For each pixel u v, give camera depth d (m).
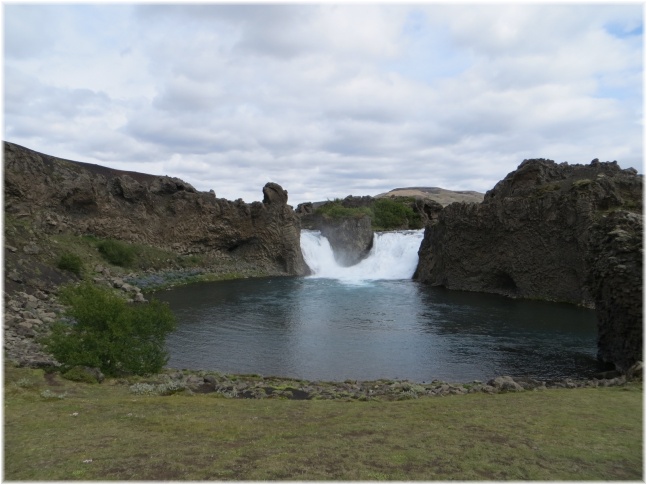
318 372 37.81
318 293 80.31
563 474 13.03
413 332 51.62
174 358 41.03
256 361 40.56
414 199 170.00
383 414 20.56
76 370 27.22
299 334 50.38
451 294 80.00
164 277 88.56
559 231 70.19
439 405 22.58
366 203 155.50
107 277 76.38
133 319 30.88
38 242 71.12
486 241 82.00
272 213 110.19
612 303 36.16
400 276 106.88
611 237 36.56
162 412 20.19
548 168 82.69
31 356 33.34
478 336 49.97
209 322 55.94
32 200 78.62
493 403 22.77
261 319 58.00
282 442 15.79
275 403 23.66
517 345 46.19
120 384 27.28
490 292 81.62
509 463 13.84
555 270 71.31
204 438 16.25
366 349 44.66
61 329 29.05
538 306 67.56
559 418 19.03
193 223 104.38
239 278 99.56
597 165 77.69
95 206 90.94
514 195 80.06
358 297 76.12
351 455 14.39
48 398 21.55
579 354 42.81
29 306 49.84
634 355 33.62
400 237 114.56
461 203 86.56
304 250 116.00
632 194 67.00
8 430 16.56
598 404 21.80
